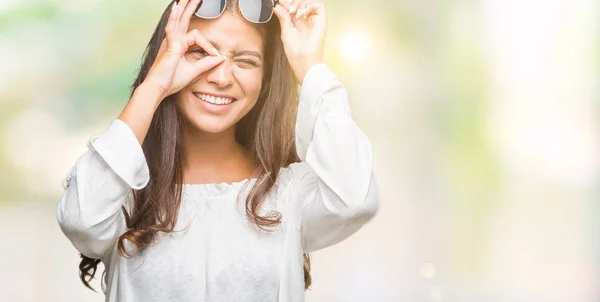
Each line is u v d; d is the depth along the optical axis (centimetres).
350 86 1198
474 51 1256
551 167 1208
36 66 1227
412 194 1130
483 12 1266
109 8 1235
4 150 1193
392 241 906
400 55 1220
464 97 1235
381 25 1211
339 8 1195
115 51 1242
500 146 1223
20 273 723
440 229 980
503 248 904
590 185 1178
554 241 934
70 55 1231
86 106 1234
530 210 1088
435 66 1237
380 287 721
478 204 1119
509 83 1256
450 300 692
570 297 714
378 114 1197
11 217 1033
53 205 1145
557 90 1260
